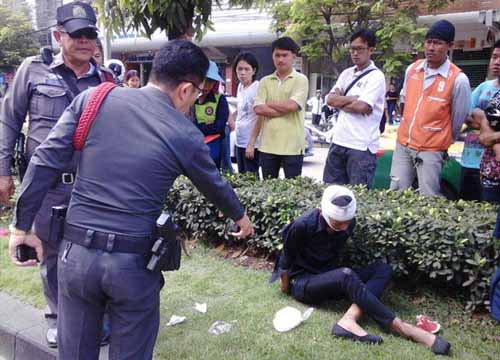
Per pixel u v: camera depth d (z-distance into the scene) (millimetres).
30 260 2037
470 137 4652
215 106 4547
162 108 1820
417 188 4422
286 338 2906
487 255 3074
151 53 18469
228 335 2936
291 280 3406
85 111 1820
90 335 1930
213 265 4047
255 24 17219
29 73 2688
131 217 1787
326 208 3084
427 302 3383
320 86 17578
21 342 2973
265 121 4688
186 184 4477
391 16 10969
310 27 11172
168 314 3232
